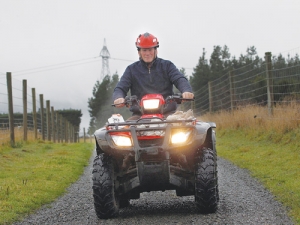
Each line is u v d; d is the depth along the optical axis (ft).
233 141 68.39
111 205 25.38
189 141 24.43
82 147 87.10
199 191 24.85
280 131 58.39
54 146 83.92
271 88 68.59
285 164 43.47
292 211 25.27
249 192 32.48
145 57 28.27
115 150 24.77
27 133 90.43
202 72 217.36
